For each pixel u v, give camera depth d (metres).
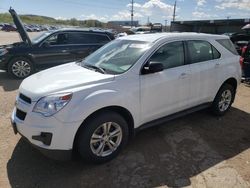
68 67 4.12
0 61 8.24
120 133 3.49
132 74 3.53
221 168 3.38
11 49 8.27
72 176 3.17
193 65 4.31
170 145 3.96
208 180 3.13
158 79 3.77
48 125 2.95
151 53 3.76
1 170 3.25
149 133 4.34
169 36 4.09
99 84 3.26
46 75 3.70
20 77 8.52
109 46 4.48
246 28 14.26
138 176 3.19
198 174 3.25
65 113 2.96
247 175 3.24
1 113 5.11
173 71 3.99
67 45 8.87
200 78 4.40
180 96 4.16
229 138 4.24
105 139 3.36
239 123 4.84
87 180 3.11
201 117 5.09
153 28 36.69
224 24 28.44
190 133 4.38
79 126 3.05
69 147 3.05
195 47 4.41
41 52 8.55
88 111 3.06
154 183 3.07
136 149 3.81
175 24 31.25
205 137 4.25
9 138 4.07
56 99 2.98
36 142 3.04
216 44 4.80
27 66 8.52
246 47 7.65
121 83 3.41
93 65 3.99
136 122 3.65
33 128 3.01
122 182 3.08
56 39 8.77
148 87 3.66
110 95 3.24
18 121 3.21
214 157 3.64
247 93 6.93
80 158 3.51
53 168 3.32
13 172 3.22
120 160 3.52
